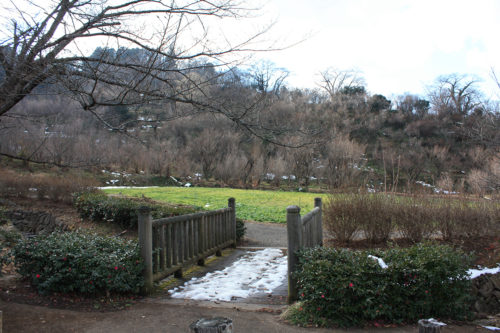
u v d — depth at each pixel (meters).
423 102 58.22
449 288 4.58
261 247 9.49
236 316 4.57
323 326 4.27
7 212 14.04
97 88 4.91
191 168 32.38
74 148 17.05
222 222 8.73
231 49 4.96
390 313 4.36
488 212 7.46
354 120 49.03
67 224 12.00
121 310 4.72
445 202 7.64
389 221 7.58
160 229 5.98
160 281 6.30
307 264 4.61
